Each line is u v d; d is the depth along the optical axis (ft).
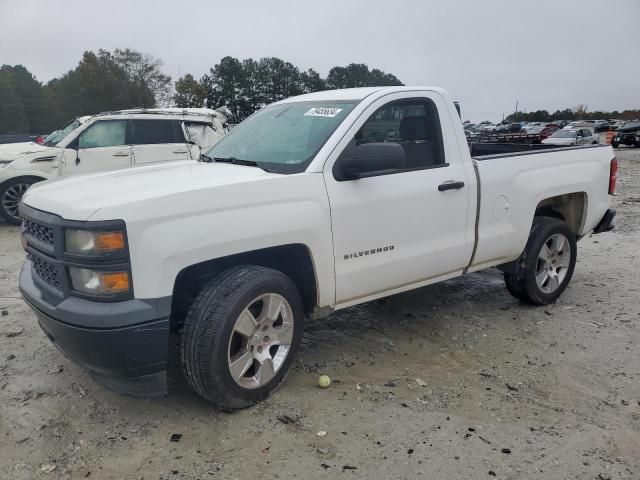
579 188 17.35
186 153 34.83
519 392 12.14
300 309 11.89
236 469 9.51
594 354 14.05
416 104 14.02
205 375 10.44
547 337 15.11
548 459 9.79
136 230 9.59
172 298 10.00
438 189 13.70
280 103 15.38
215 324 10.37
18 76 258.78
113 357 9.72
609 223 19.17
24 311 16.87
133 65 237.66
